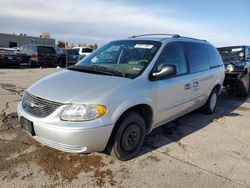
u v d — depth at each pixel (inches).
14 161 141.9
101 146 132.5
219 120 232.8
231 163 153.8
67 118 125.1
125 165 144.2
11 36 1764.3
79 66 173.2
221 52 430.3
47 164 140.6
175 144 175.8
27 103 142.0
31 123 133.6
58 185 124.0
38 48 826.2
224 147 175.8
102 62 175.9
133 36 205.2
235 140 189.3
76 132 123.1
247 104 307.7
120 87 138.5
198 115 246.1
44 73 581.9
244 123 229.9
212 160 156.2
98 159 148.0
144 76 152.9
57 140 126.9
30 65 823.7
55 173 133.1
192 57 203.8
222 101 319.9
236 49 419.5
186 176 137.2
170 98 171.3
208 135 195.9
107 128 129.5
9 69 682.8
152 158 153.9
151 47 173.5
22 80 436.1
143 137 155.9
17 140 166.9
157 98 158.6
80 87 137.0
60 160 145.2
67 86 139.2
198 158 157.6
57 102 128.0
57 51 944.3
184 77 186.4
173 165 147.5
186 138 187.5
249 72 335.9
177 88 176.7
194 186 129.0
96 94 130.8
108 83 140.9
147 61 162.1
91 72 158.7
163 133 194.9
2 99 273.1
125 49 179.0
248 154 167.0
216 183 132.6
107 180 130.0
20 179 126.7
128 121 141.3
